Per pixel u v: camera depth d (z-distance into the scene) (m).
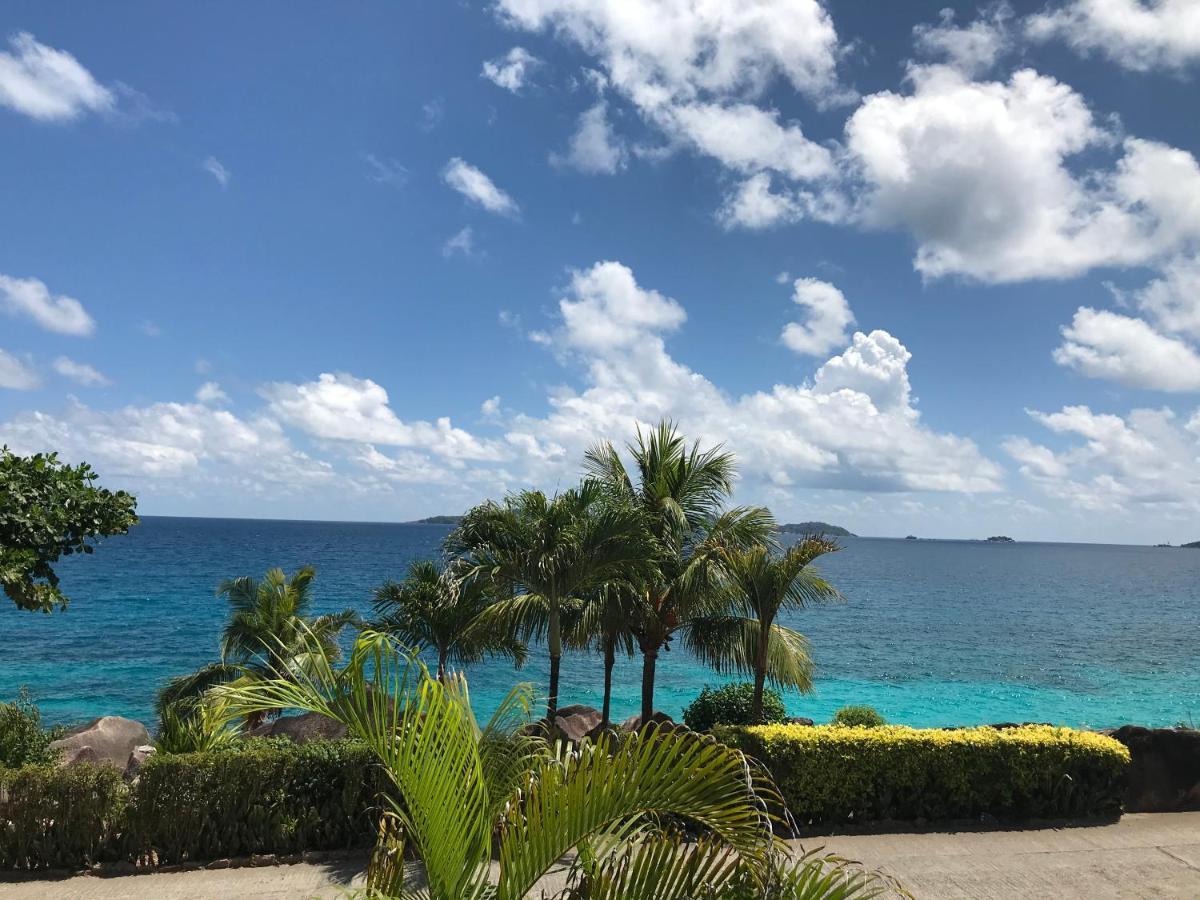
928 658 40.25
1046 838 9.19
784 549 13.34
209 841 8.30
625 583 12.70
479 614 13.38
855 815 9.68
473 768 3.51
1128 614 65.62
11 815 8.02
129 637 42.00
